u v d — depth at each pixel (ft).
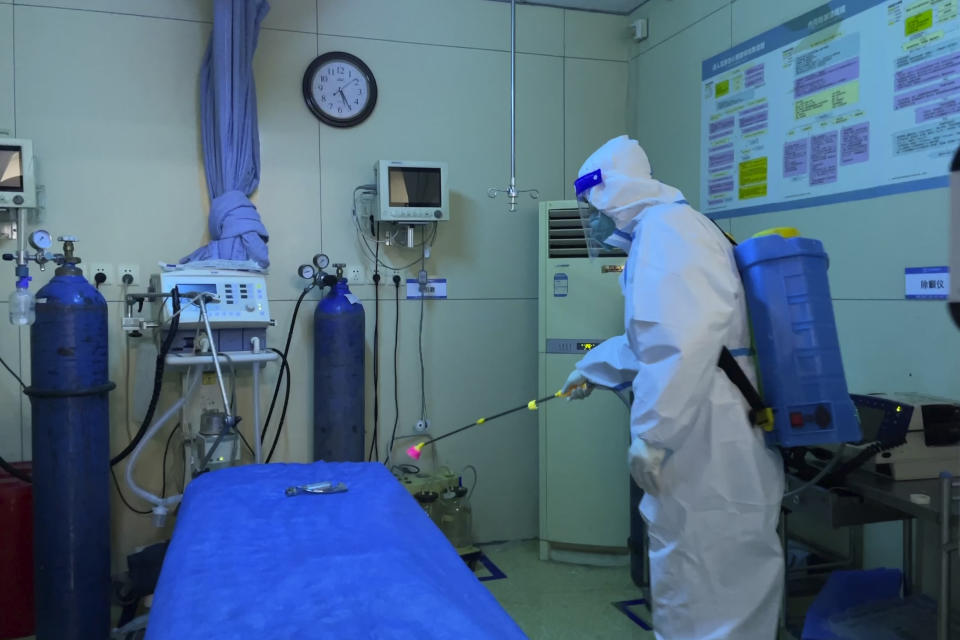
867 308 8.00
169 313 8.77
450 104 11.51
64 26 9.70
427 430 11.55
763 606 5.97
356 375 10.36
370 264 11.16
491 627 3.73
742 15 9.79
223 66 9.82
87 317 7.84
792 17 8.91
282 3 10.64
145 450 10.18
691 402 5.69
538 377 11.75
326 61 10.77
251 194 10.57
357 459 10.41
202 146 10.30
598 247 7.98
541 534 11.09
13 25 9.49
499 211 11.84
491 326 11.84
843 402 5.79
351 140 11.02
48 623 7.97
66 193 9.76
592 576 10.57
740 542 5.94
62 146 9.72
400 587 4.10
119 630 8.54
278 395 10.77
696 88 10.73
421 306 11.46
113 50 9.92
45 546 7.88
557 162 12.14
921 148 7.32
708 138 10.50
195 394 9.88
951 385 7.08
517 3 11.86
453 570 4.53
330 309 10.23
